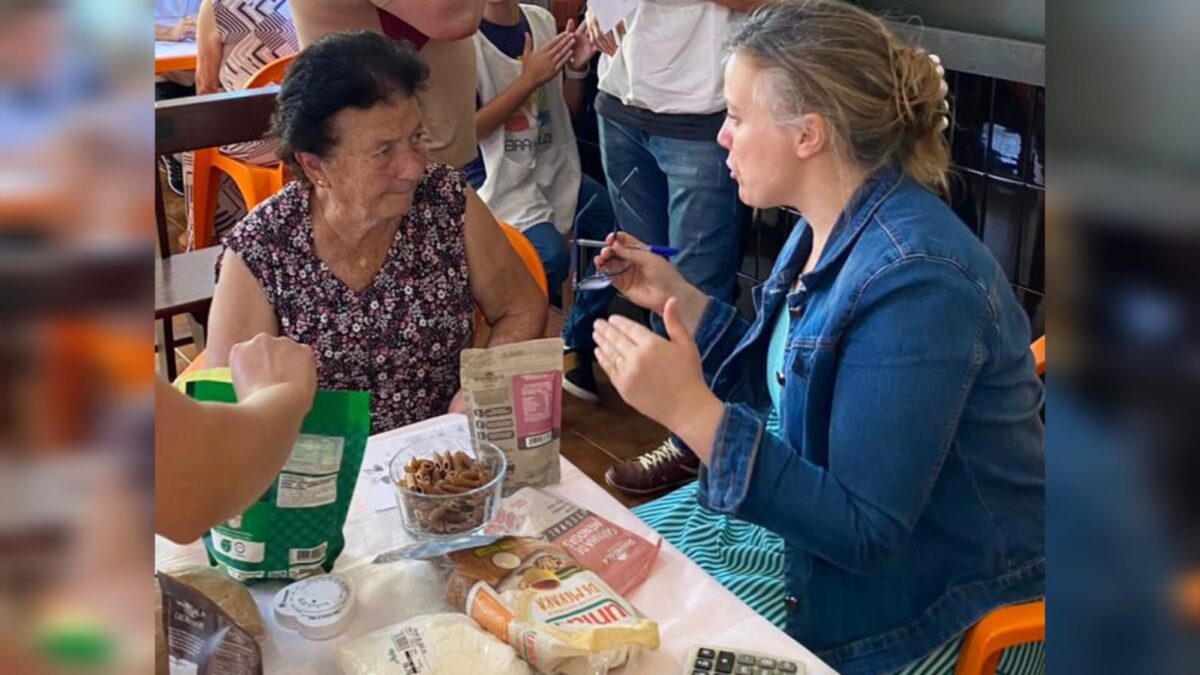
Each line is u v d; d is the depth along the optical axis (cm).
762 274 279
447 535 111
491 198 271
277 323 167
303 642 97
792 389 125
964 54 216
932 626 126
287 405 87
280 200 164
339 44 153
